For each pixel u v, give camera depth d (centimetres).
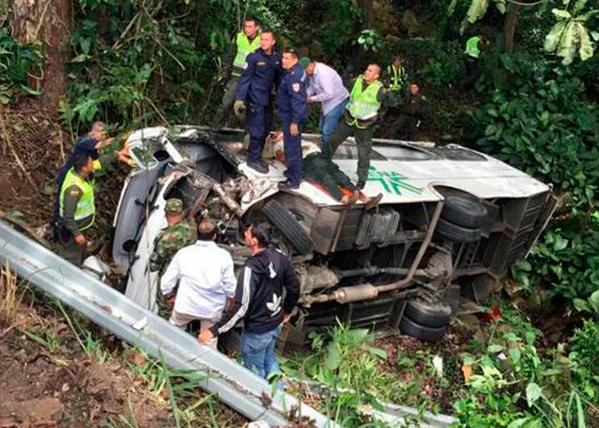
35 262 526
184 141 707
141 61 860
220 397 462
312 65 760
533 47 1330
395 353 752
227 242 639
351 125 681
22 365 448
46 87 802
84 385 439
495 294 925
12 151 748
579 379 608
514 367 573
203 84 937
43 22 786
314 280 661
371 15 1170
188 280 547
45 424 400
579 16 541
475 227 757
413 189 745
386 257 769
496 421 503
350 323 722
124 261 673
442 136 1138
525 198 865
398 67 998
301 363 620
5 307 486
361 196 661
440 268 789
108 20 843
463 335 839
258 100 662
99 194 776
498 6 593
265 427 432
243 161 689
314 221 642
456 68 1230
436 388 704
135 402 443
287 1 1227
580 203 1062
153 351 482
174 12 908
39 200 738
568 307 938
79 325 504
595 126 1170
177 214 593
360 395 535
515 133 1094
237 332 615
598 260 937
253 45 735
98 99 790
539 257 977
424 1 1405
